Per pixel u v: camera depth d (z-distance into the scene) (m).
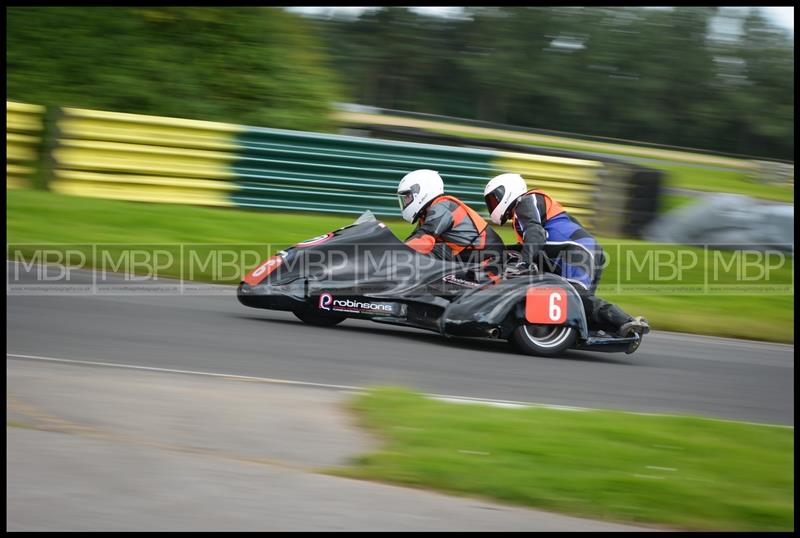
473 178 29.83
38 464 8.32
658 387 14.47
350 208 28.84
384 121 57.81
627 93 114.12
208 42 35.28
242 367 13.06
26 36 33.22
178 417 10.23
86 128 26.23
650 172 31.36
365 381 12.88
